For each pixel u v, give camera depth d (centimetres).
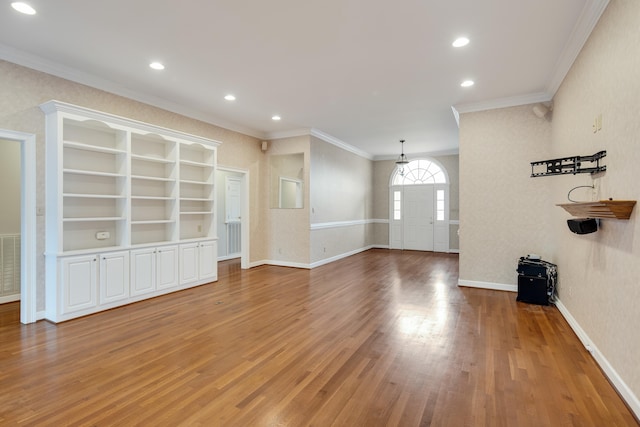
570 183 358
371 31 304
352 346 300
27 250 355
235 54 348
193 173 551
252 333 331
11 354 281
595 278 277
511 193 480
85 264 380
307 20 285
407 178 987
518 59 357
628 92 213
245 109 537
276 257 710
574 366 261
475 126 502
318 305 425
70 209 393
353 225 884
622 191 223
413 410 206
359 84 430
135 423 192
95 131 416
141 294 440
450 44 327
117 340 312
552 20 285
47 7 264
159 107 492
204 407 208
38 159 362
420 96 473
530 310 402
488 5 264
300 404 212
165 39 317
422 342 309
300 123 626
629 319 212
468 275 515
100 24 290
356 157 901
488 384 235
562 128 388
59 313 356
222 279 575
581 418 198
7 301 440
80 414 201
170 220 483
